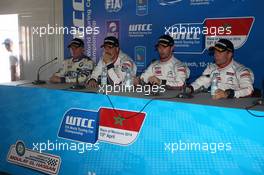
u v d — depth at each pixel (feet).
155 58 13.26
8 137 9.53
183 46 12.47
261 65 10.97
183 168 6.57
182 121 6.56
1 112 9.62
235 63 9.57
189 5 12.15
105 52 11.52
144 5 13.26
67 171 8.29
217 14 11.59
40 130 8.79
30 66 18.22
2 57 19.67
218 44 9.45
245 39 11.16
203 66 12.10
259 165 5.77
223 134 6.10
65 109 8.29
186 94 7.65
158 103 6.81
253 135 5.78
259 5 10.77
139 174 7.11
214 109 6.16
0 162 9.78
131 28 13.76
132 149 7.19
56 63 16.87
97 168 7.74
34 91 8.84
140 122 7.06
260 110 5.76
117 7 14.02
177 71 10.78
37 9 17.35
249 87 7.79
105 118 7.59
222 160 6.15
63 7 15.79
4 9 18.95
